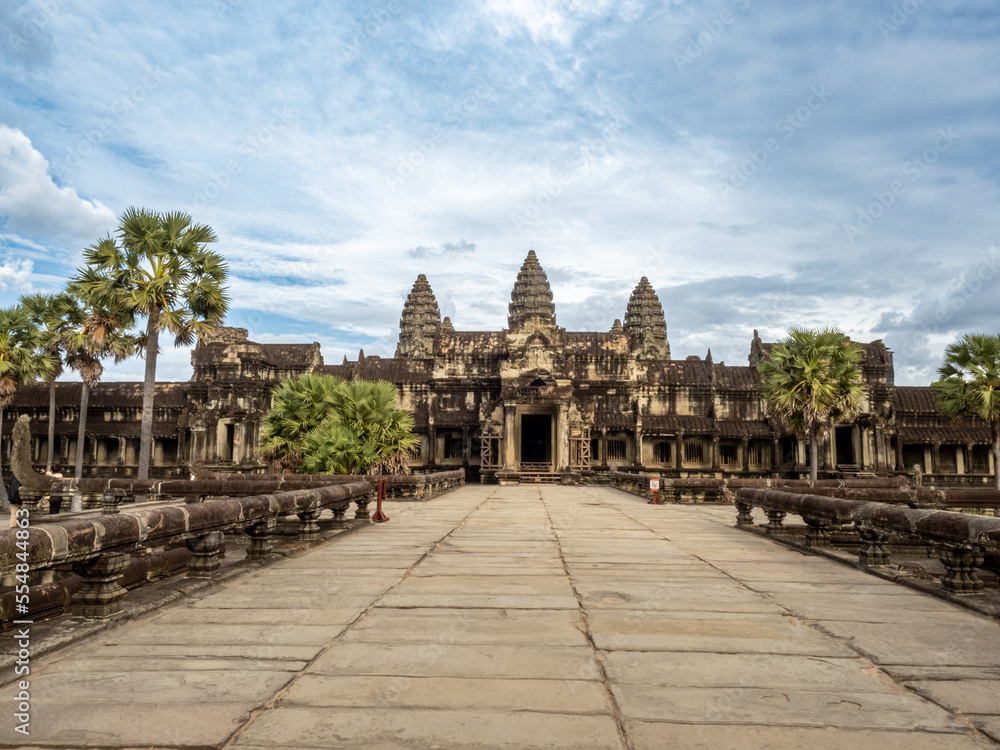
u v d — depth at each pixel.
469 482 51.56
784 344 35.72
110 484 21.34
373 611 7.75
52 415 41.69
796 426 35.31
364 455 29.50
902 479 25.77
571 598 8.45
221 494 17.78
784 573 10.34
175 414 55.06
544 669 5.71
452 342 57.62
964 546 8.38
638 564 11.16
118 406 54.84
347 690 5.20
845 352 34.38
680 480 28.16
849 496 14.70
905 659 6.02
